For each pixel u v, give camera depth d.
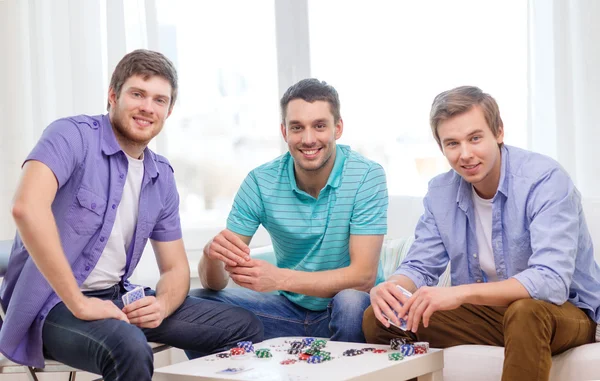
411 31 3.36
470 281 2.30
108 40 3.01
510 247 2.18
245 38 3.37
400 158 3.38
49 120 3.01
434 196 2.34
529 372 1.83
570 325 1.97
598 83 3.18
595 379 1.90
